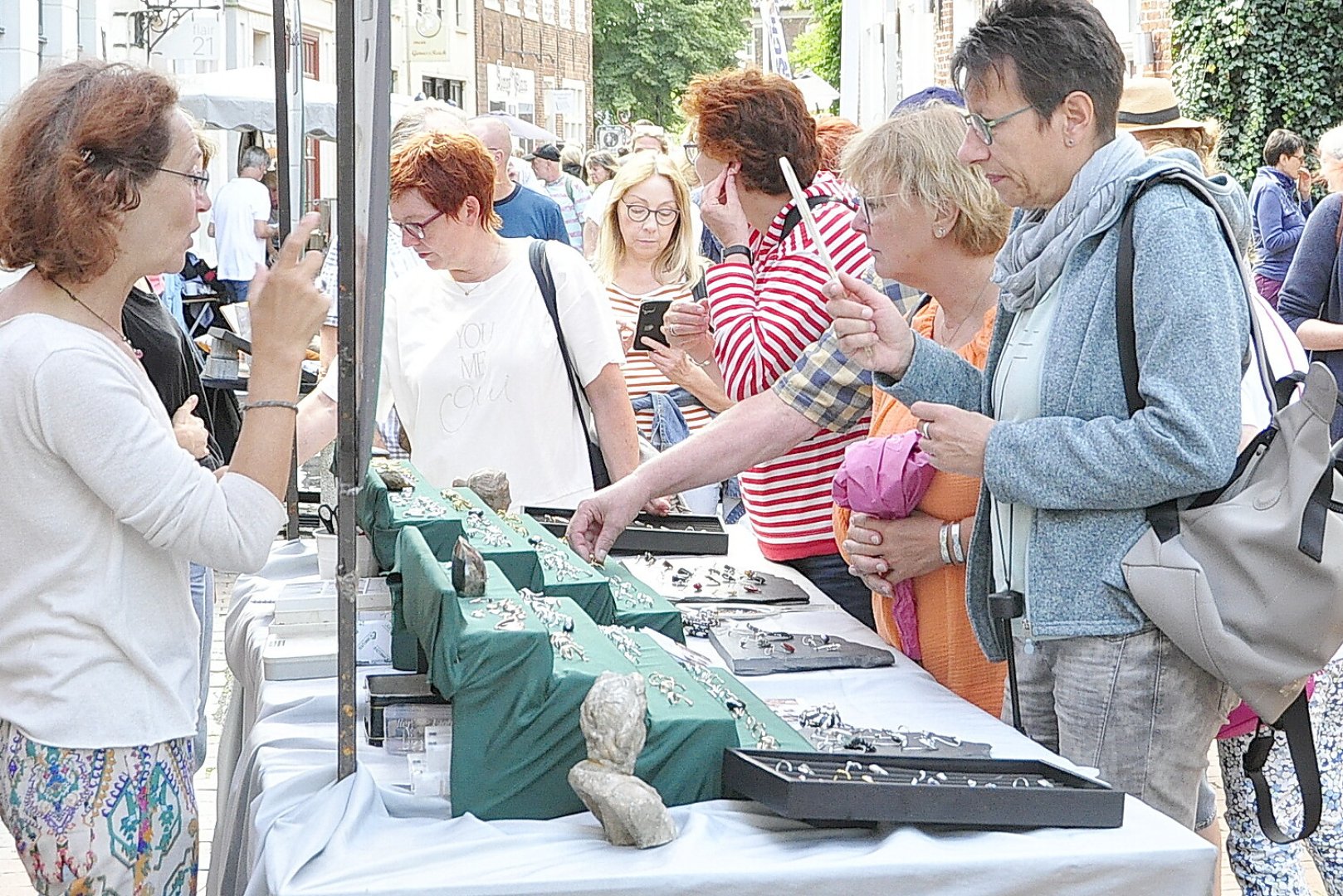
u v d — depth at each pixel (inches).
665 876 67.8
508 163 267.7
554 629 83.0
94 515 76.0
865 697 98.7
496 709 75.1
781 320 127.6
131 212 76.2
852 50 470.9
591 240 362.0
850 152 109.7
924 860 69.3
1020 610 93.6
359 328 78.7
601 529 119.0
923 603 110.1
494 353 140.9
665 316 158.6
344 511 77.6
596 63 2007.9
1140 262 87.0
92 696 76.2
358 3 75.7
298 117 121.4
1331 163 204.8
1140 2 434.9
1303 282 201.8
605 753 72.1
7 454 74.6
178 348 144.0
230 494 77.5
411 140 139.0
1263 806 100.7
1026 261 93.8
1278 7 410.6
